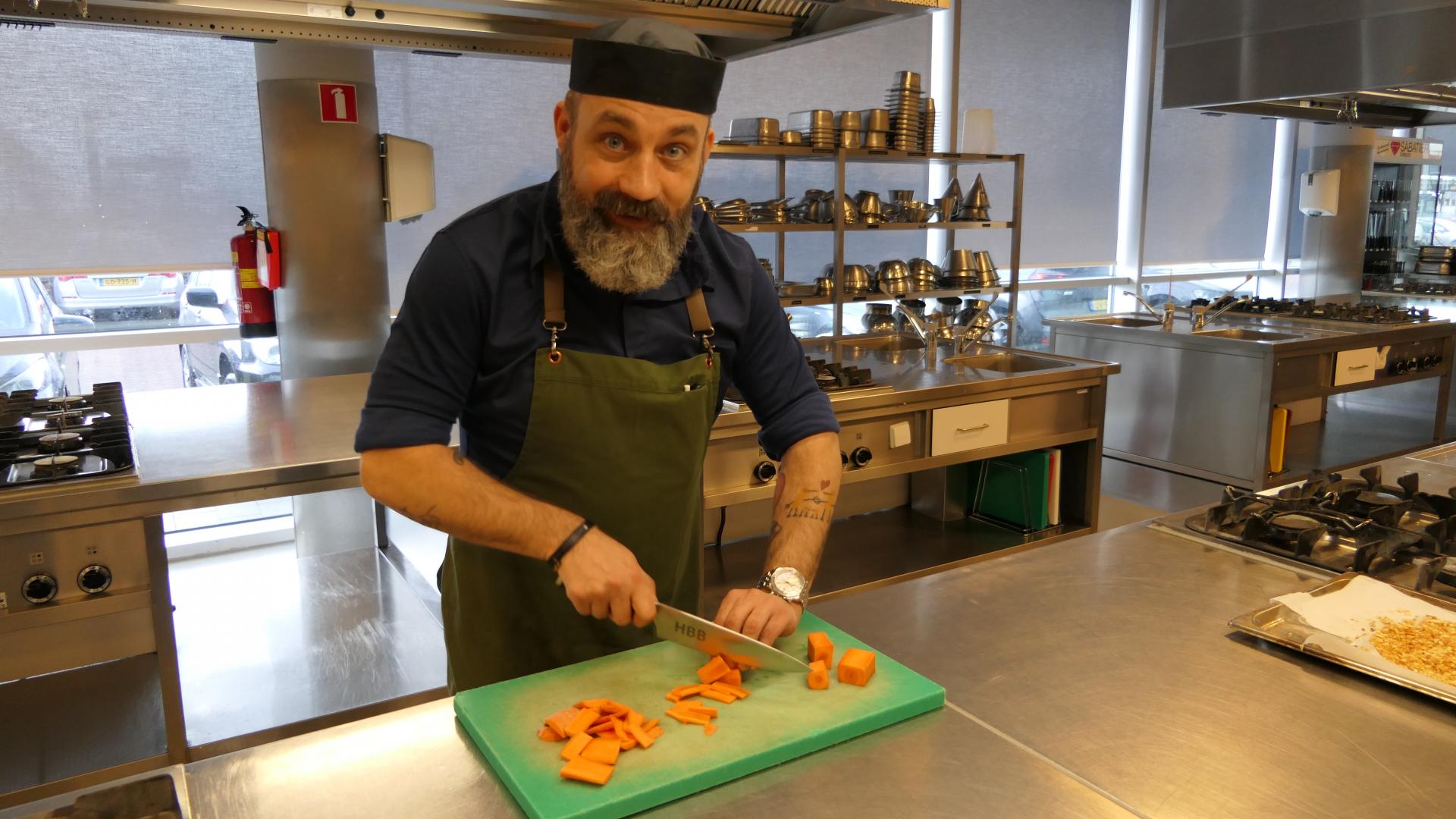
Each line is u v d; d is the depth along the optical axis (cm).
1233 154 627
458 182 379
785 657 108
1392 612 129
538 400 124
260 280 300
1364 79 237
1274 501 171
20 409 234
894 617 132
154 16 225
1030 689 112
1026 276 569
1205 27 276
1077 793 91
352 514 331
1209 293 644
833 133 351
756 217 346
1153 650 121
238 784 91
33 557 179
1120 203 596
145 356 365
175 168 335
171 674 196
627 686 107
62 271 322
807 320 484
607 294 126
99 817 85
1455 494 174
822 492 137
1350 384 410
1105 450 457
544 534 115
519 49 274
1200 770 95
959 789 91
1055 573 148
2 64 304
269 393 273
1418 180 595
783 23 249
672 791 89
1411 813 88
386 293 315
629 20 111
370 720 103
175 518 380
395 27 249
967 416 303
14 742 204
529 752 94
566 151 115
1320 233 571
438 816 87
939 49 502
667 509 135
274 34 239
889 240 497
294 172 292
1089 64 554
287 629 270
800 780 93
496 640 139
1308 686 112
